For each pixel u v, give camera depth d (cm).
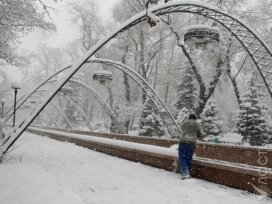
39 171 761
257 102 2759
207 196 642
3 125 1273
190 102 3872
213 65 2983
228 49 2897
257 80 3164
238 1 3022
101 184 727
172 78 3941
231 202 599
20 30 1422
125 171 937
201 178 847
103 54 4359
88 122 3853
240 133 2802
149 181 787
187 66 3919
